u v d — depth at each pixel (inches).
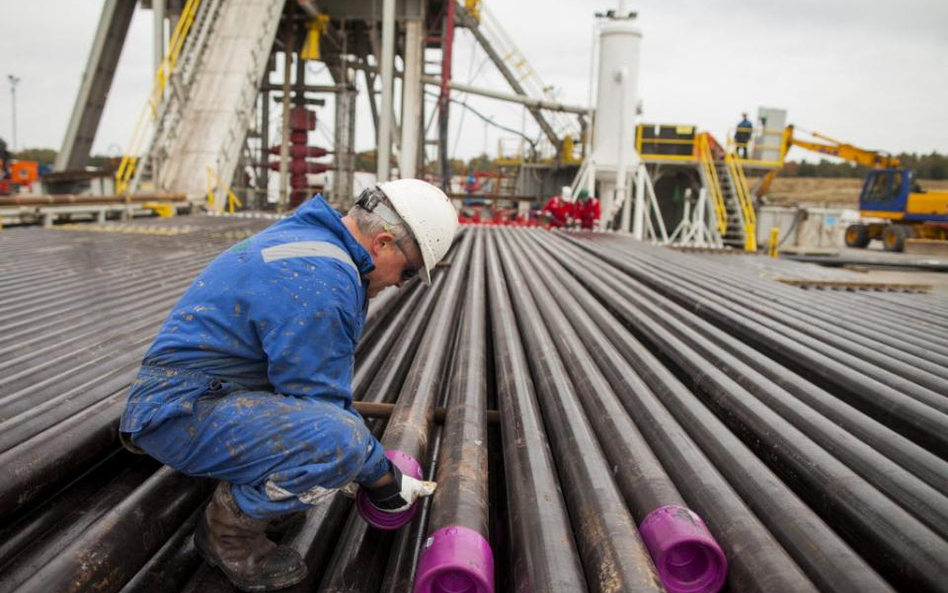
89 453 89.0
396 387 138.0
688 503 82.3
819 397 115.0
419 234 71.7
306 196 883.4
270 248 66.7
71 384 118.7
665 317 176.4
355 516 90.7
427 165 1040.8
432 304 216.1
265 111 961.5
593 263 302.0
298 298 64.5
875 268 672.4
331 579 77.1
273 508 66.6
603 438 99.0
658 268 299.3
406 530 89.0
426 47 968.3
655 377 127.0
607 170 673.0
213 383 65.9
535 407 110.8
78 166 794.2
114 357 139.0
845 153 968.9
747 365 138.9
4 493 75.2
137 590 74.0
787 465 93.7
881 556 72.6
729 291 236.1
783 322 182.7
